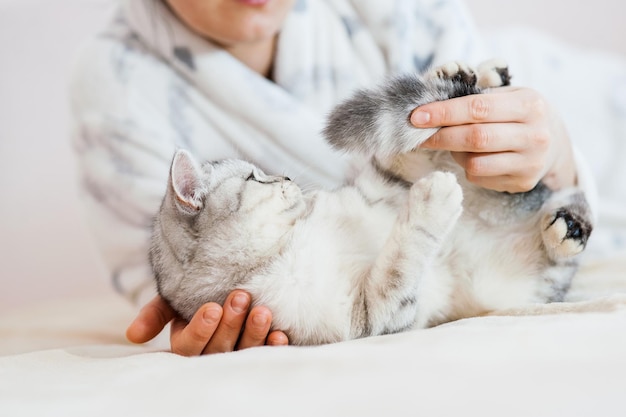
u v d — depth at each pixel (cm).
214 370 99
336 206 148
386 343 108
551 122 149
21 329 238
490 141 132
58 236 332
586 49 353
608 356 89
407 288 129
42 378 108
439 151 148
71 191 330
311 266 136
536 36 303
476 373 85
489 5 351
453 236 151
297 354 104
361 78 211
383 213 149
